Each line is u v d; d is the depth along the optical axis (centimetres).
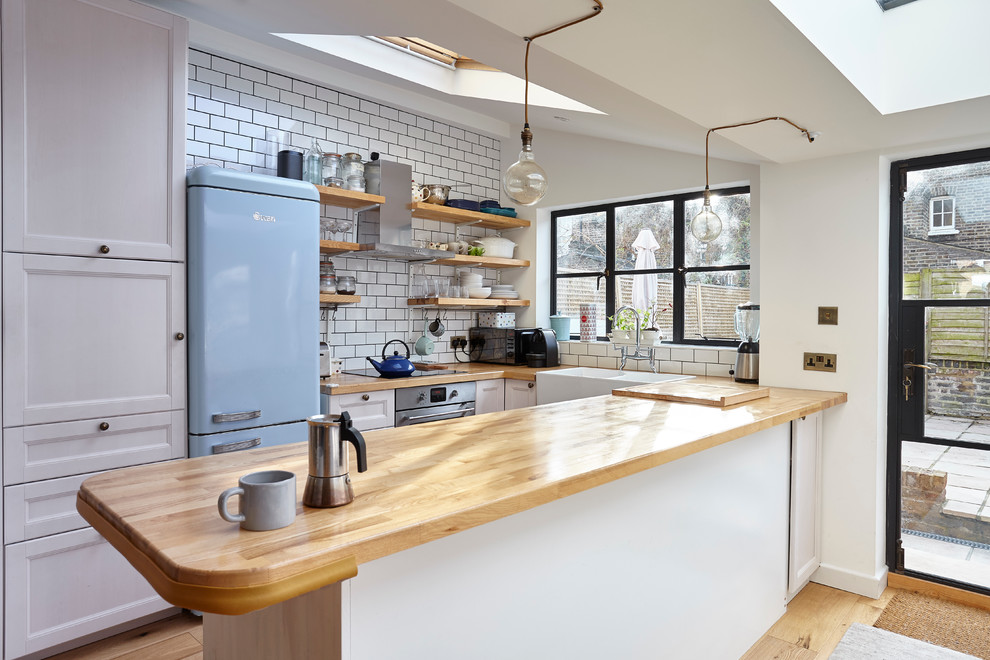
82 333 253
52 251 244
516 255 536
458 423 230
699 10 171
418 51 410
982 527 304
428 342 464
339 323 431
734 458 253
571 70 243
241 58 368
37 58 240
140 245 266
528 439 200
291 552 104
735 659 255
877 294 316
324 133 419
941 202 313
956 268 309
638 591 201
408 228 439
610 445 190
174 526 116
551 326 522
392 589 129
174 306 276
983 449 303
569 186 504
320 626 125
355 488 143
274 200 299
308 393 313
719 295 442
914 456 322
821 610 302
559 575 171
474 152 521
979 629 280
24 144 238
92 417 255
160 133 272
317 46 367
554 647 170
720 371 426
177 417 277
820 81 221
